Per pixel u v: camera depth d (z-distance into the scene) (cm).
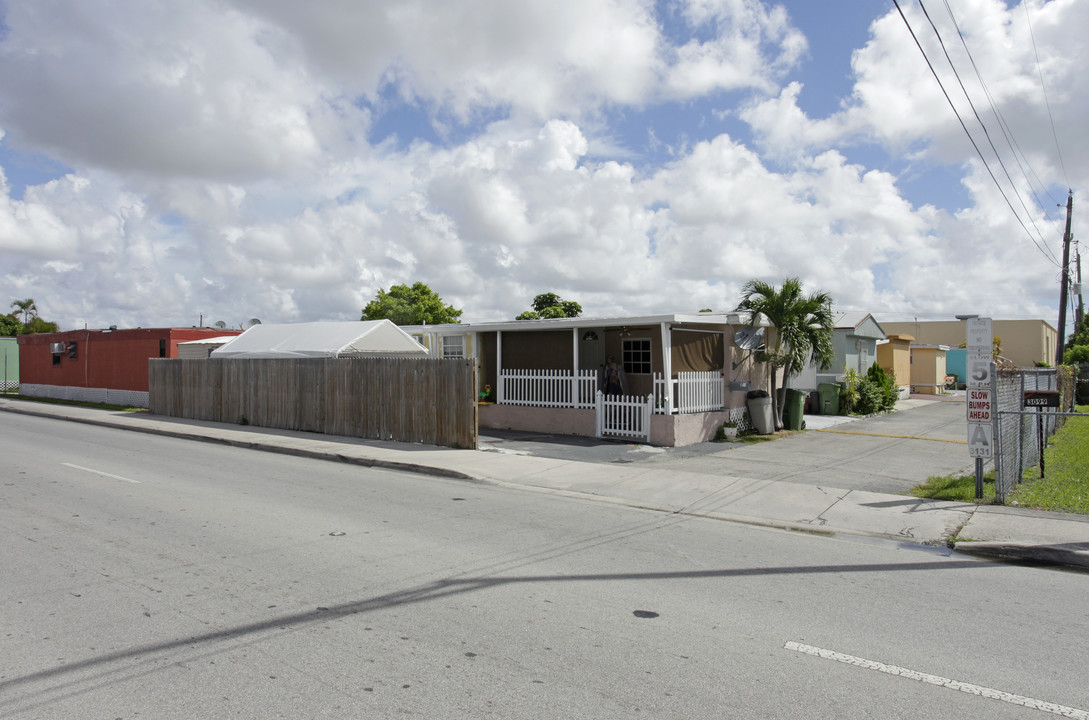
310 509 852
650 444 1495
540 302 4909
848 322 2348
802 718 357
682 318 1500
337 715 352
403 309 4816
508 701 370
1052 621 510
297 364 1753
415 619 489
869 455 1362
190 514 812
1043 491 980
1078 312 4812
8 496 916
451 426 1425
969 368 927
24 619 480
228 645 439
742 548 710
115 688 380
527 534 749
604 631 473
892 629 488
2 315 6450
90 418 2148
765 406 1697
